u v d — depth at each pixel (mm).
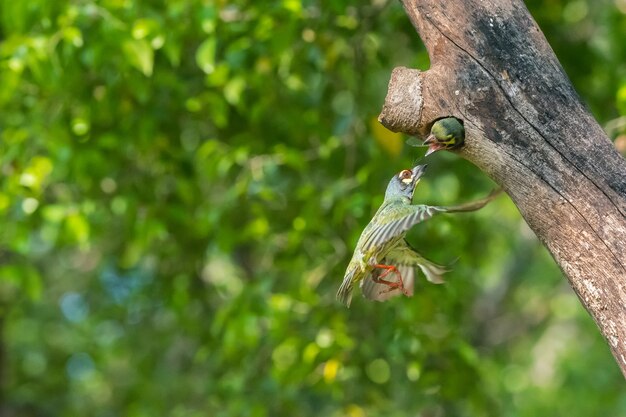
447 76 11719
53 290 30984
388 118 11984
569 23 22734
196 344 26312
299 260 20250
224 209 18891
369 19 19484
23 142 19062
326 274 19078
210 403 23625
